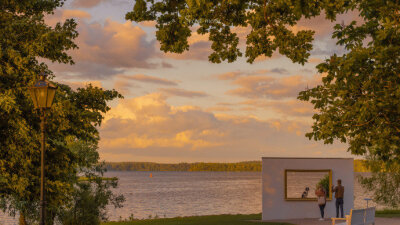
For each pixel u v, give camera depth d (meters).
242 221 19.06
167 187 130.25
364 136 9.80
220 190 108.06
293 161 20.05
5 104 11.91
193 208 56.75
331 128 9.71
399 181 28.84
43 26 14.08
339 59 8.78
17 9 15.27
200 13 8.92
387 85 8.97
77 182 25.97
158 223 22.11
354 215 13.10
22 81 13.20
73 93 15.52
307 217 19.89
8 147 13.43
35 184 14.24
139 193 96.50
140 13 10.08
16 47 13.91
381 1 8.34
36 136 13.42
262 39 11.55
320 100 10.25
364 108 8.64
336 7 8.80
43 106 10.22
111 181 30.55
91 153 28.31
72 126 14.61
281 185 19.94
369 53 8.42
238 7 10.74
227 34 11.74
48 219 19.73
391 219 18.78
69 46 14.98
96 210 26.58
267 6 10.77
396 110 8.81
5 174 13.34
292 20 11.18
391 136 9.27
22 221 20.28
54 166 14.55
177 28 10.20
